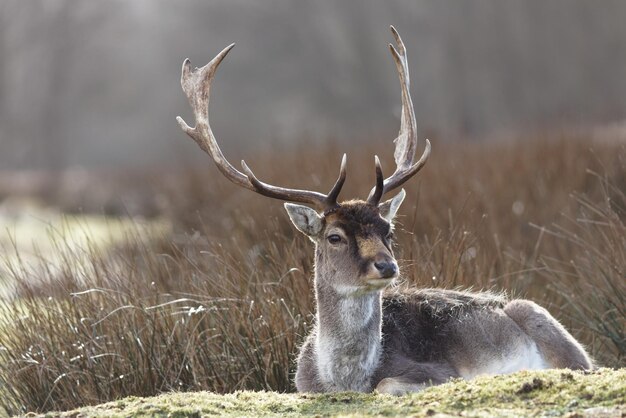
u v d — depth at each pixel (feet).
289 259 74.59
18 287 79.97
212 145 63.62
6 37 532.73
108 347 68.49
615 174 111.45
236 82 451.94
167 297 73.56
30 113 545.44
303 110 446.19
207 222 117.19
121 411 49.90
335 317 60.54
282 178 121.70
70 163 545.85
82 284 75.66
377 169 60.75
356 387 60.85
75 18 543.80
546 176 114.21
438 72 406.62
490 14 394.93
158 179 180.45
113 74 543.80
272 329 68.59
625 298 73.15
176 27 481.87
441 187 108.78
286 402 51.44
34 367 68.69
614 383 47.98
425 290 67.72
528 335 62.85
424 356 63.72
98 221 166.91
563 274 83.51
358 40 426.51
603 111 217.15
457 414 45.37
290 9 441.68
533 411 45.73
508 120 365.81
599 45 383.24
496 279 76.54
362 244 59.16
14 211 223.92
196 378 66.80
